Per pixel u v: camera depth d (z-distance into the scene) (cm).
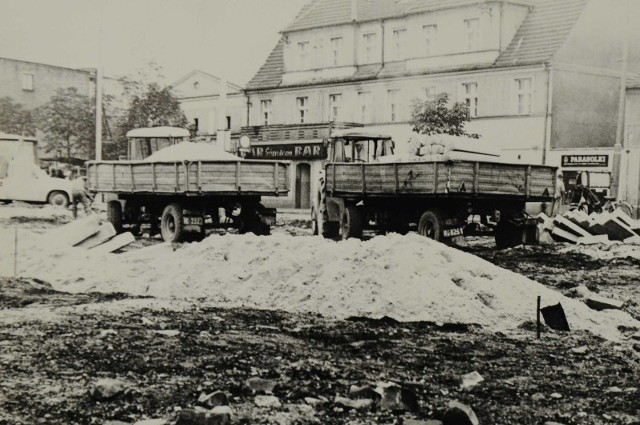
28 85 6078
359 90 5081
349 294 1166
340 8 5272
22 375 759
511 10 4381
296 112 5484
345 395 723
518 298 1191
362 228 2425
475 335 1023
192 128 5325
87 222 1906
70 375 762
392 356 891
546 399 747
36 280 1441
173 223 2320
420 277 1177
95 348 866
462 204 2108
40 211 3503
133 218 2573
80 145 5653
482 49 4394
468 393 757
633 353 964
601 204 3441
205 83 5741
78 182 3203
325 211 2548
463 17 4472
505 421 677
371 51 5069
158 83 5316
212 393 678
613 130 4400
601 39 4353
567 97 4203
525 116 4206
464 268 1254
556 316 1098
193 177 2236
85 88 5916
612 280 1647
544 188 2195
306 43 5441
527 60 4197
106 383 698
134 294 1334
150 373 775
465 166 2050
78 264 1544
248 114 5759
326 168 2512
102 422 639
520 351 945
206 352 867
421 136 2328
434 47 4634
